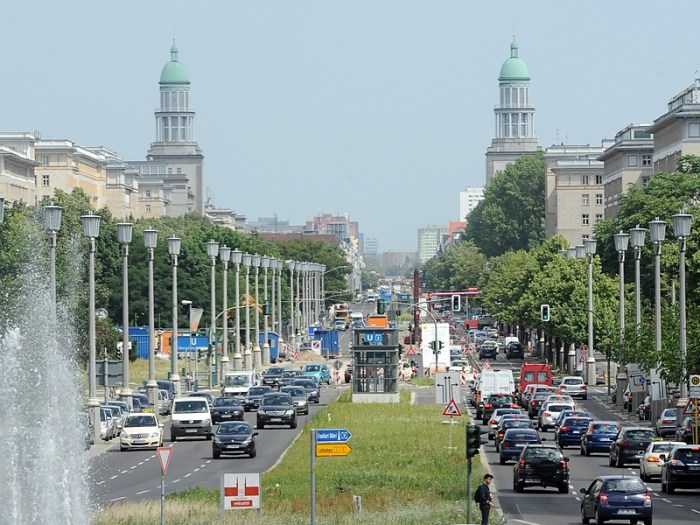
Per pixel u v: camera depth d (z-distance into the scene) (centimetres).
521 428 13862
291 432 17338
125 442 15462
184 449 15512
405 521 9069
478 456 14200
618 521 9494
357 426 16712
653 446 12462
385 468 12350
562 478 11288
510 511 10094
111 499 10688
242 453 14125
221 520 8925
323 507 9812
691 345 15775
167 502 10094
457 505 9994
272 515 9338
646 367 18412
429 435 15412
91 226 16125
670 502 10825
